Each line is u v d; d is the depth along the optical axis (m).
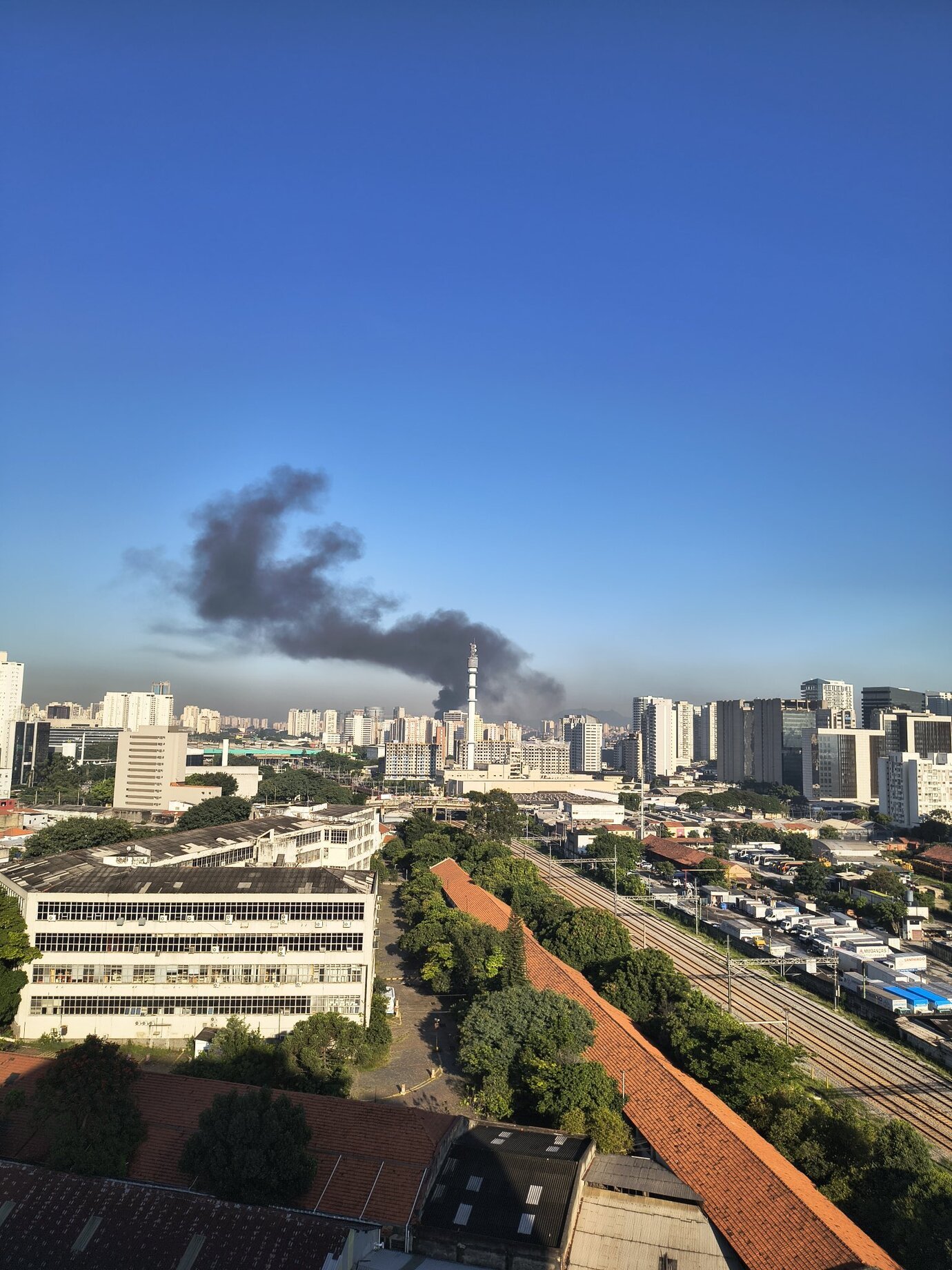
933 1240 64.81
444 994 138.12
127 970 115.50
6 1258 61.66
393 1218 70.06
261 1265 60.59
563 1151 78.81
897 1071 119.06
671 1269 67.12
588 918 148.12
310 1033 104.56
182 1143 76.50
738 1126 83.19
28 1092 83.81
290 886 120.88
